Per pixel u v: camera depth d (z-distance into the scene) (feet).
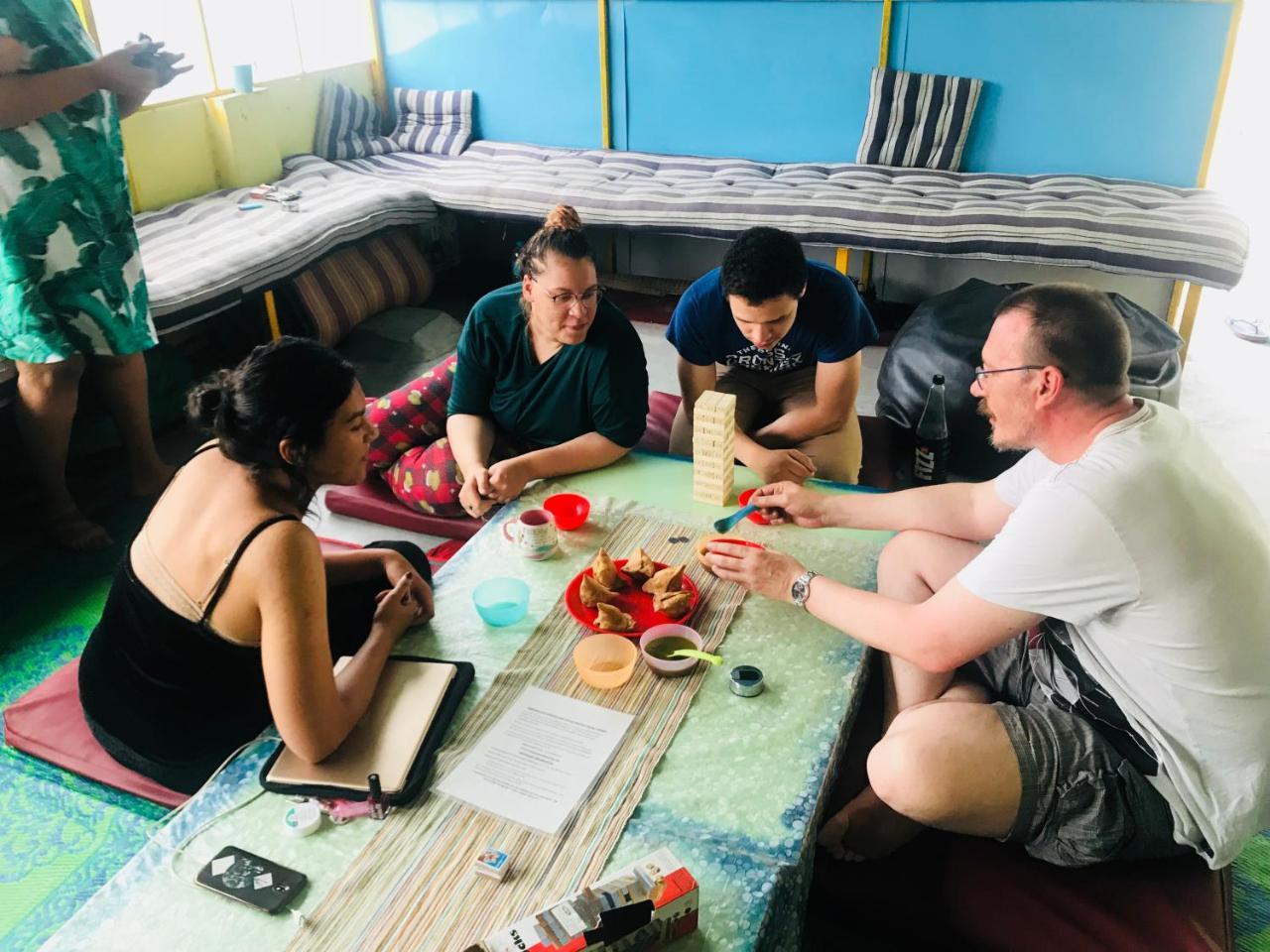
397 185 14.30
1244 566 4.33
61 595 8.40
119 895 4.00
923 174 14.07
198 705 5.17
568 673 5.16
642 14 15.12
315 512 8.79
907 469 10.04
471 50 16.39
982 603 4.56
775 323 6.67
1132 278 13.20
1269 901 5.53
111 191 8.50
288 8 15.26
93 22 11.95
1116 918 4.57
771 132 15.28
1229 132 18.16
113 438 10.88
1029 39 13.38
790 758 4.59
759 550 5.53
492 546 6.34
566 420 7.52
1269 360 12.97
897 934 4.93
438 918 3.84
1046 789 4.64
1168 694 4.46
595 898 3.65
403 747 4.62
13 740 6.14
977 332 10.23
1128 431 4.38
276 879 4.00
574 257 6.45
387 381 12.35
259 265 11.32
